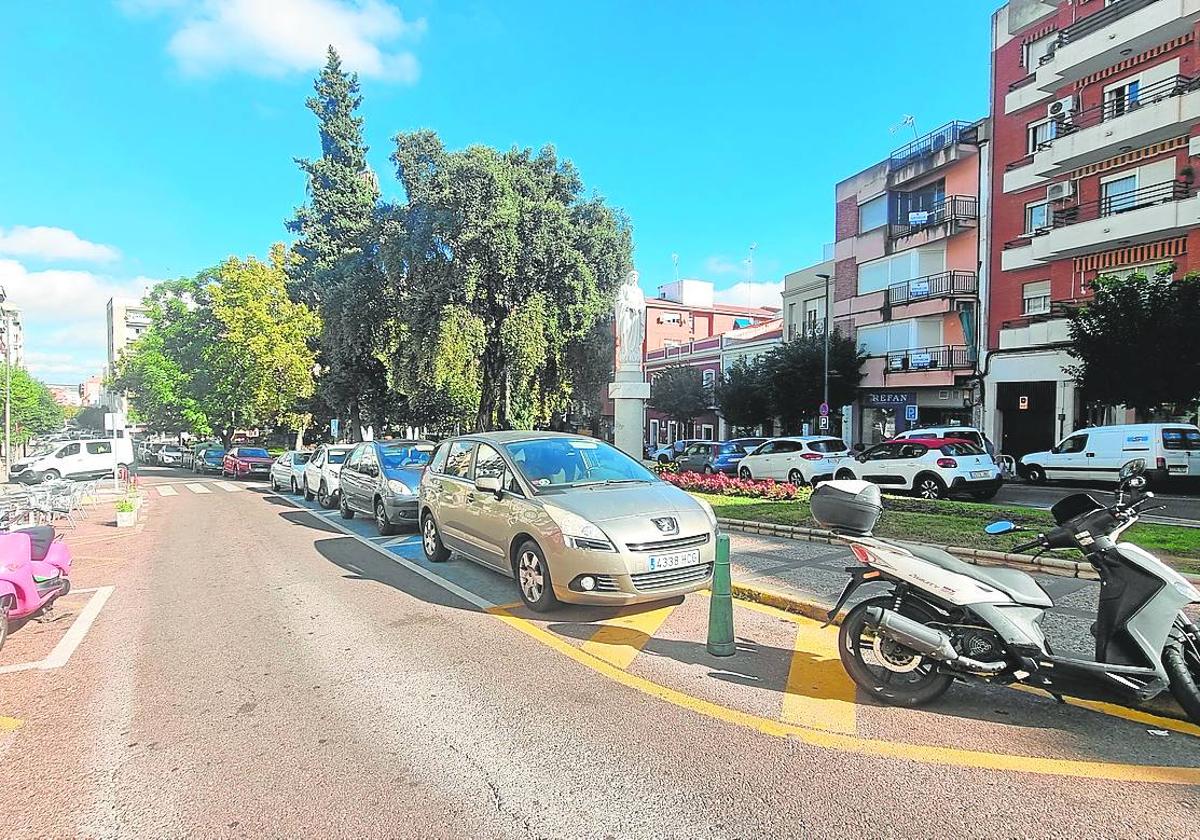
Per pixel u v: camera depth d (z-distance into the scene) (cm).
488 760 357
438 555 870
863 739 370
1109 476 1755
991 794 313
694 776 335
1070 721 388
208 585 796
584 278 2145
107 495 2083
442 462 860
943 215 2848
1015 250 2467
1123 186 2223
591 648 530
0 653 554
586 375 2303
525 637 562
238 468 3069
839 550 862
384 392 3138
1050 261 2388
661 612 625
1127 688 358
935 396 2852
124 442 3072
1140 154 2148
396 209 2325
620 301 1788
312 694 454
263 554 995
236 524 1363
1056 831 285
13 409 5756
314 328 3447
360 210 3466
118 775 351
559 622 600
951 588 394
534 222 2098
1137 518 387
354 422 3384
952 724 386
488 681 468
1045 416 2409
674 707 417
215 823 305
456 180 2023
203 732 399
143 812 316
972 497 1609
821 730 381
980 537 853
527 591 637
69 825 306
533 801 318
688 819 299
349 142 3562
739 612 622
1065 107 2378
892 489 1661
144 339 5056
